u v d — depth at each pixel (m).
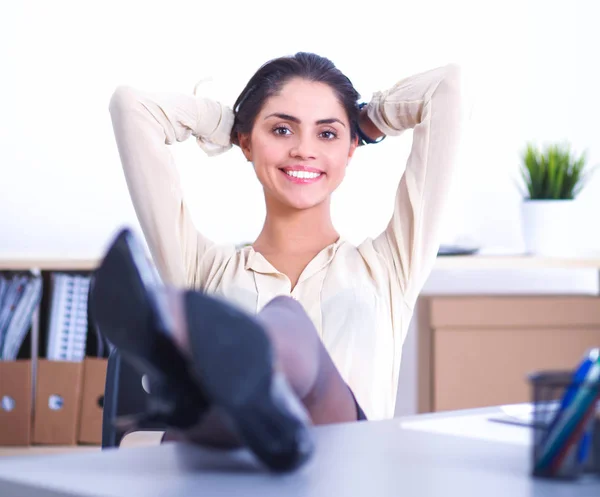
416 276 1.71
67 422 2.59
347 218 3.22
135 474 0.78
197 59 3.20
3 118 3.15
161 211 1.71
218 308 0.77
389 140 3.22
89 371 2.61
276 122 1.71
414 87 1.80
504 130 3.26
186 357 0.79
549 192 2.80
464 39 3.25
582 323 2.70
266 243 1.75
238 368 0.75
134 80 3.19
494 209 3.26
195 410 0.83
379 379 1.61
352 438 0.94
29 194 3.16
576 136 3.29
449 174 1.74
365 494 0.71
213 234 3.20
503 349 2.68
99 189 3.18
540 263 2.70
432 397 2.69
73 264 2.60
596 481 0.76
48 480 0.77
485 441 0.93
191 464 0.82
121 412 1.60
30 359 2.63
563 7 3.28
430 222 1.73
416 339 3.16
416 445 0.91
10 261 2.57
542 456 0.77
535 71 3.27
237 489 0.73
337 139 1.74
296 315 1.16
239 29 3.21
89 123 3.18
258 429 0.76
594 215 3.28
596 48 3.29
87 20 3.17
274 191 1.71
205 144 1.87
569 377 0.78
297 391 1.11
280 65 1.74
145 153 1.72
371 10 3.23
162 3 3.19
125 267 0.78
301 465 0.78
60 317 2.64
